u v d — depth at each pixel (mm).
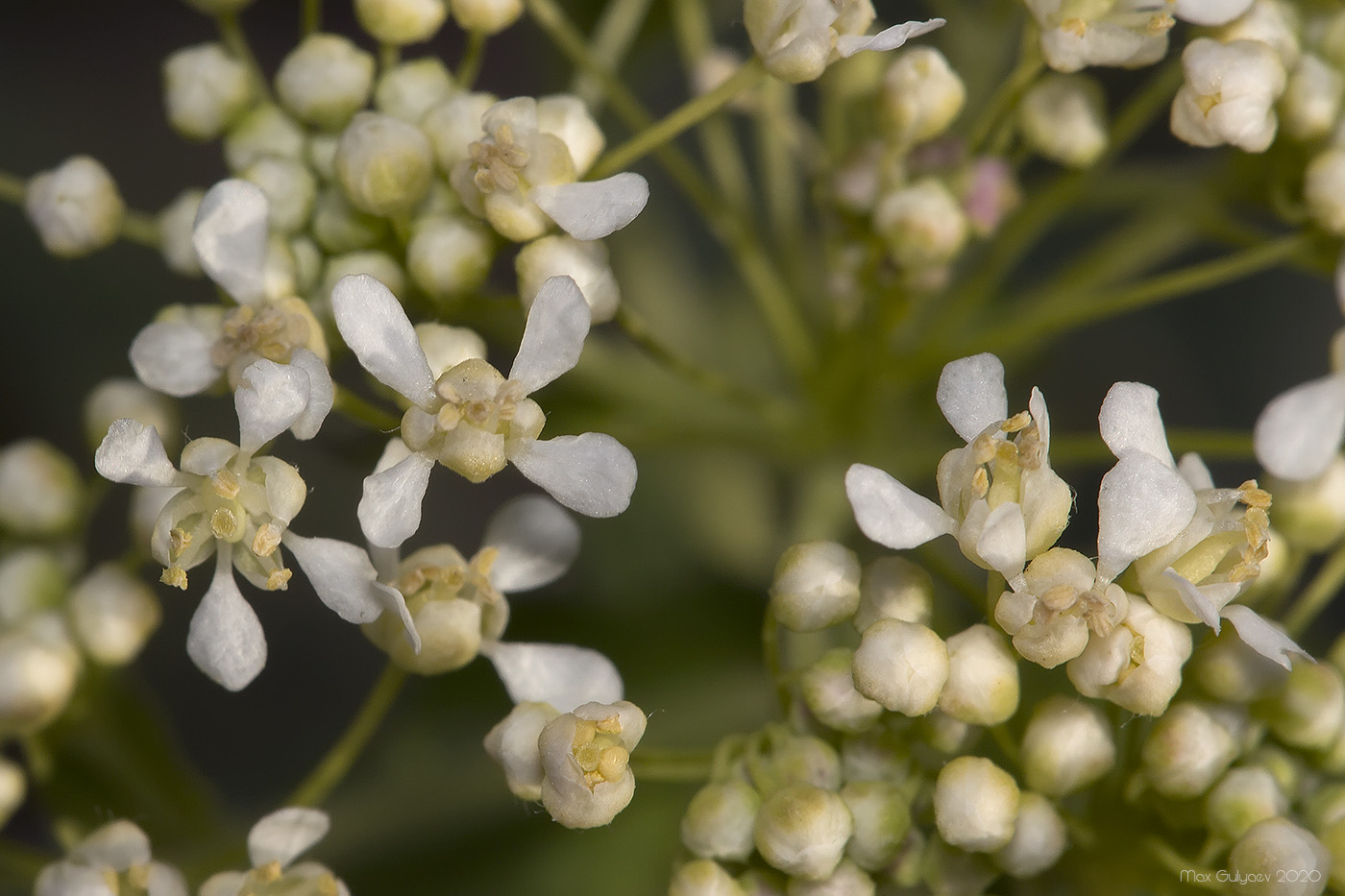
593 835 68
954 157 68
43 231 66
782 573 63
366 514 61
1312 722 62
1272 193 67
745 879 62
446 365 63
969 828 61
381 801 68
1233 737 62
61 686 64
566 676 63
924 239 67
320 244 65
